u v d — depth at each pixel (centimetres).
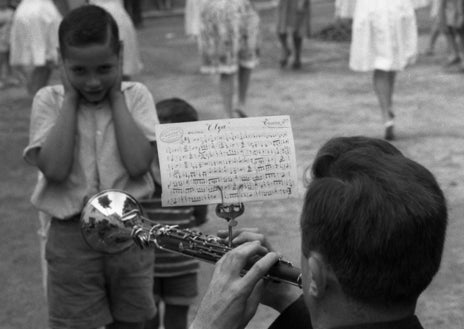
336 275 145
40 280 522
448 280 475
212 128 213
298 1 1162
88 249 317
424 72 1084
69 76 310
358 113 896
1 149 846
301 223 151
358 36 764
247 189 211
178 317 391
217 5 867
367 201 142
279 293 195
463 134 789
